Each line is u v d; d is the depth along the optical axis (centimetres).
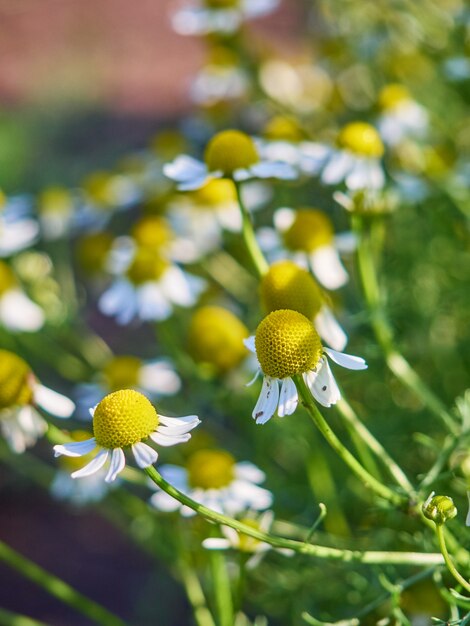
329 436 22
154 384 32
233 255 35
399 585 24
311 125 40
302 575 30
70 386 43
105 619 28
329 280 29
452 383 34
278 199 38
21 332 34
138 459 22
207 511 22
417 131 34
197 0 39
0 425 26
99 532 43
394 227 36
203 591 32
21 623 28
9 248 33
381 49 42
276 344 22
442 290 35
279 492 32
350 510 32
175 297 31
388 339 27
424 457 31
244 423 33
